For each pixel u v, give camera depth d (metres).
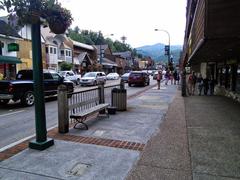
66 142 5.99
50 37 43.66
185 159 4.89
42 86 5.49
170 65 43.06
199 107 11.34
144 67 111.06
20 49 28.27
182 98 15.12
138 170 4.41
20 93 12.99
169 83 32.94
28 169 4.50
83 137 6.43
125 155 5.16
